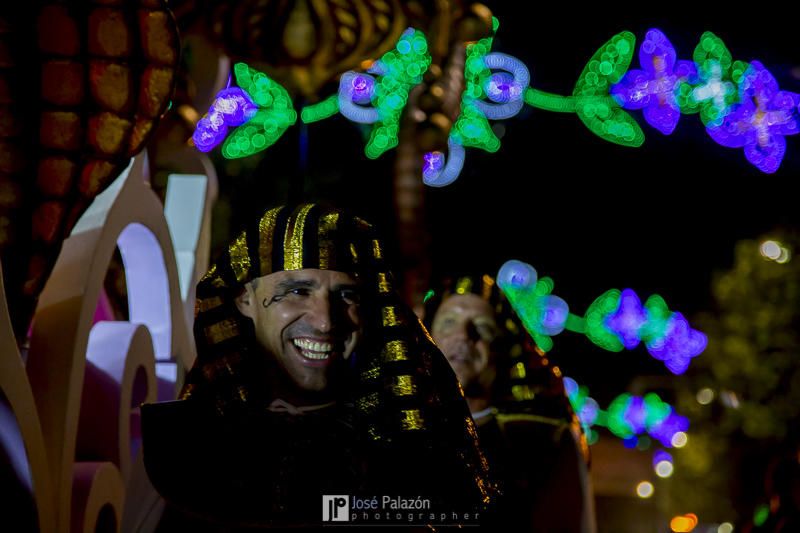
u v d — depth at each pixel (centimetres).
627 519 1321
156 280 464
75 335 352
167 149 508
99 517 392
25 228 327
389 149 771
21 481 318
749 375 1355
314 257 330
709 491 1306
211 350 335
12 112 320
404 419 330
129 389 405
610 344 1414
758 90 962
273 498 313
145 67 337
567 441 531
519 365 536
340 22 494
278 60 499
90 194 338
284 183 866
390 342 339
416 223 567
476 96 873
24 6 321
